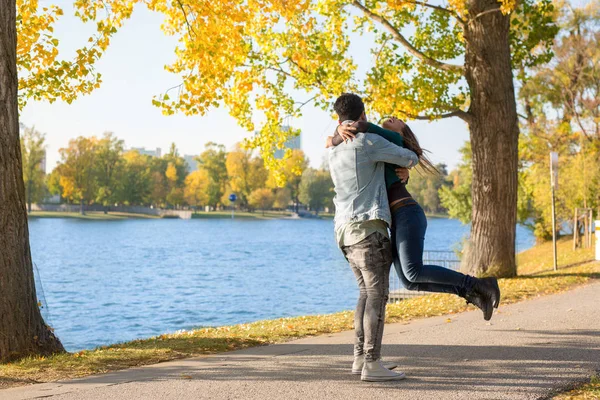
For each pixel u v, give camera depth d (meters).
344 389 4.45
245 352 6.17
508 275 14.72
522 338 6.43
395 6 13.85
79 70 10.66
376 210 4.46
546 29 16.89
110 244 75.50
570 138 29.53
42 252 62.84
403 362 5.32
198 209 190.00
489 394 4.26
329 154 4.77
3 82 6.81
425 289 4.54
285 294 31.23
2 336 6.71
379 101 15.45
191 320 23.62
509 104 14.73
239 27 11.48
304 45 15.28
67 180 148.25
